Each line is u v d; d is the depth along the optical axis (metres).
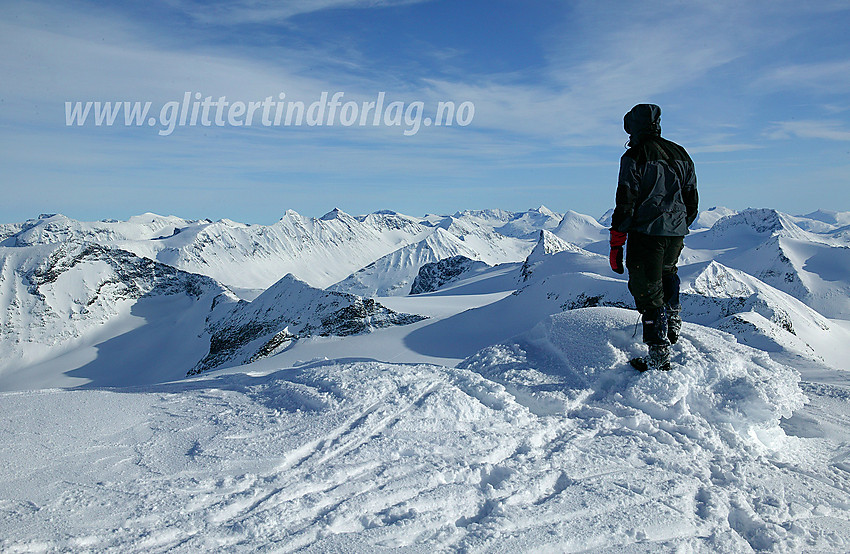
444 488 3.15
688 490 3.32
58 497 2.83
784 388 4.53
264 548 2.51
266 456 3.41
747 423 4.27
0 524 2.56
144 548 2.48
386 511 2.91
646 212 4.44
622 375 4.77
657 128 4.57
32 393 4.57
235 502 2.87
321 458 3.42
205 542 2.54
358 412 4.04
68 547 2.44
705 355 4.81
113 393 4.62
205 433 3.75
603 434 4.13
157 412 4.17
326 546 2.56
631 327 5.29
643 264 4.56
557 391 4.69
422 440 3.71
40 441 3.52
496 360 5.39
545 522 2.84
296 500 2.91
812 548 2.87
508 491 3.16
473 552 2.55
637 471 3.51
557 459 3.61
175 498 2.88
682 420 4.24
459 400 4.19
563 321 5.71
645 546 2.70
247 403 4.37
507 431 3.97
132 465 3.27
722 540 2.83
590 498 3.09
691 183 4.57
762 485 3.48
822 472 3.81
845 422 5.05
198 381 5.55
